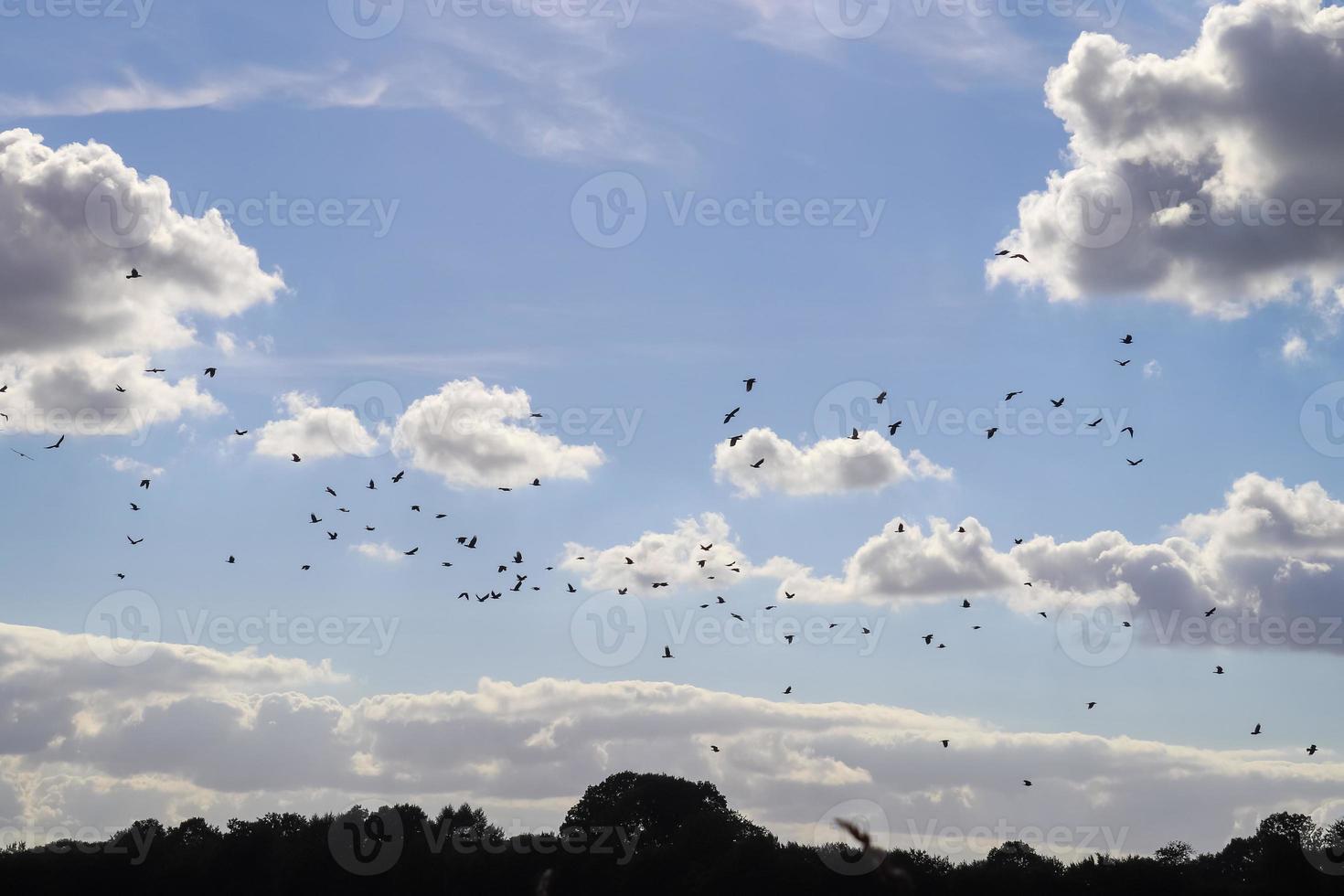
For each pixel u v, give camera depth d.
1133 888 118.25
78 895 138.62
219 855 140.75
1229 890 118.81
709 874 123.50
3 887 137.88
